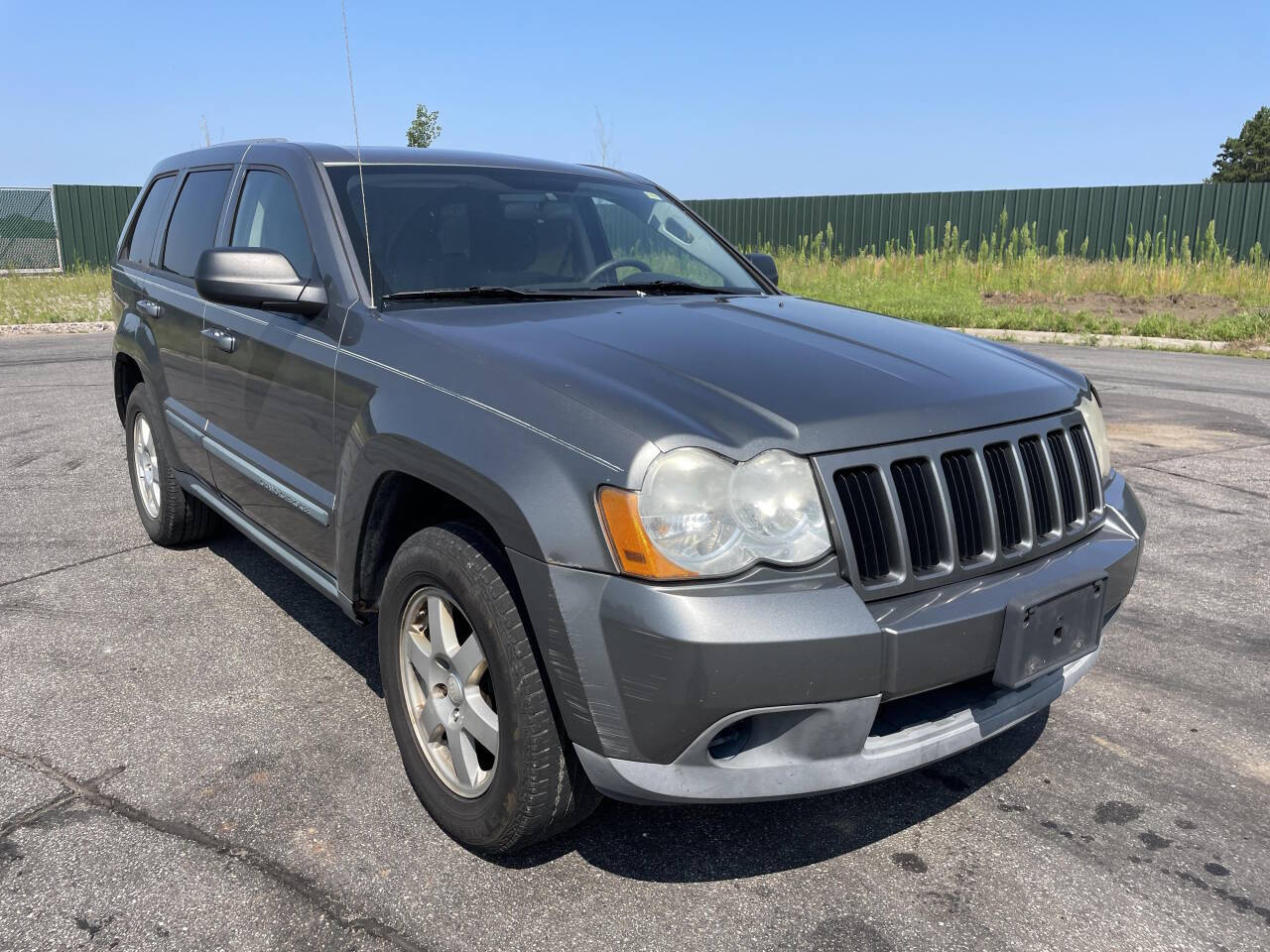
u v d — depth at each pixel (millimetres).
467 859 2465
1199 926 2262
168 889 2318
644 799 2143
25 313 15641
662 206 4105
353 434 2740
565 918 2256
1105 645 3809
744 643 1980
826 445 2162
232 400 3580
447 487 2363
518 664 2225
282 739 3016
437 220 3312
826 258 24297
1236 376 10609
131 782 2760
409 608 2611
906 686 2133
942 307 16312
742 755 2150
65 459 6516
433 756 2598
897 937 2215
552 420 2219
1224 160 81688
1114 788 2838
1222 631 3934
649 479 2033
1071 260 21312
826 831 2627
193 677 3416
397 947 2150
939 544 2297
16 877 2348
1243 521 5359
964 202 24062
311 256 3197
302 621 3914
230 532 5008
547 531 2121
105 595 4156
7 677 3395
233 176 3943
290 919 2225
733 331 2775
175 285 4230
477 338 2600
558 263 3426
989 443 2420
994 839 2594
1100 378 10391
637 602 2020
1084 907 2324
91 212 24578
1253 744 3090
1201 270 18750
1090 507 2760
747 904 2320
